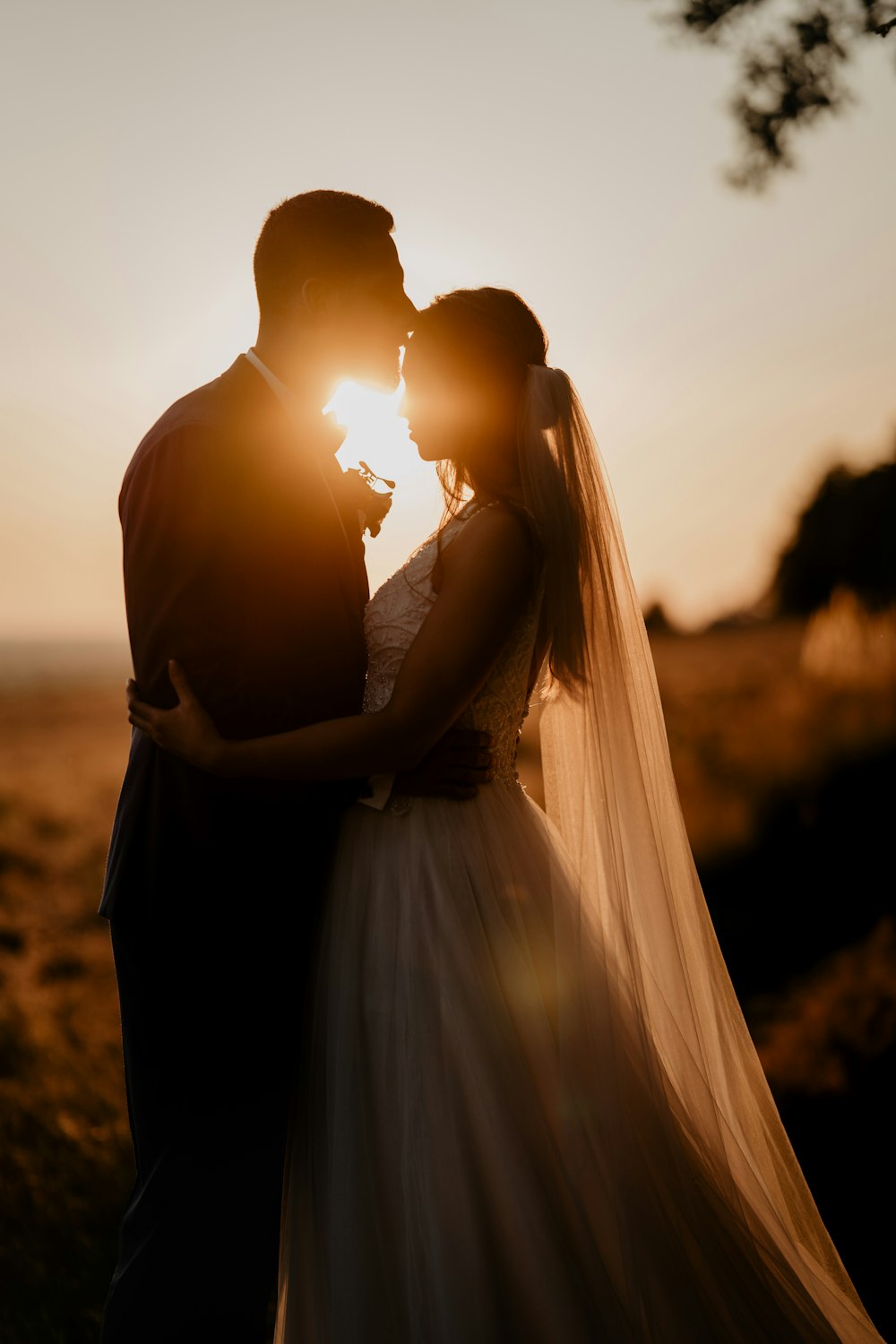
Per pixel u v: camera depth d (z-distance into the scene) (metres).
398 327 2.34
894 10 3.29
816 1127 3.43
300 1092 2.25
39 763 22.66
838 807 6.59
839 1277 2.28
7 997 5.93
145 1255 2.17
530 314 2.32
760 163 3.45
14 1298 2.61
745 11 3.35
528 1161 1.97
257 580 2.15
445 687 2.09
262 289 2.35
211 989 2.20
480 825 2.23
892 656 9.48
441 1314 1.90
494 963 2.12
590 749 2.31
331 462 2.37
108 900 2.24
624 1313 1.91
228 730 2.13
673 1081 2.21
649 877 2.26
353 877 2.22
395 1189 2.02
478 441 2.25
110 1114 3.80
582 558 2.28
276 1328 2.29
